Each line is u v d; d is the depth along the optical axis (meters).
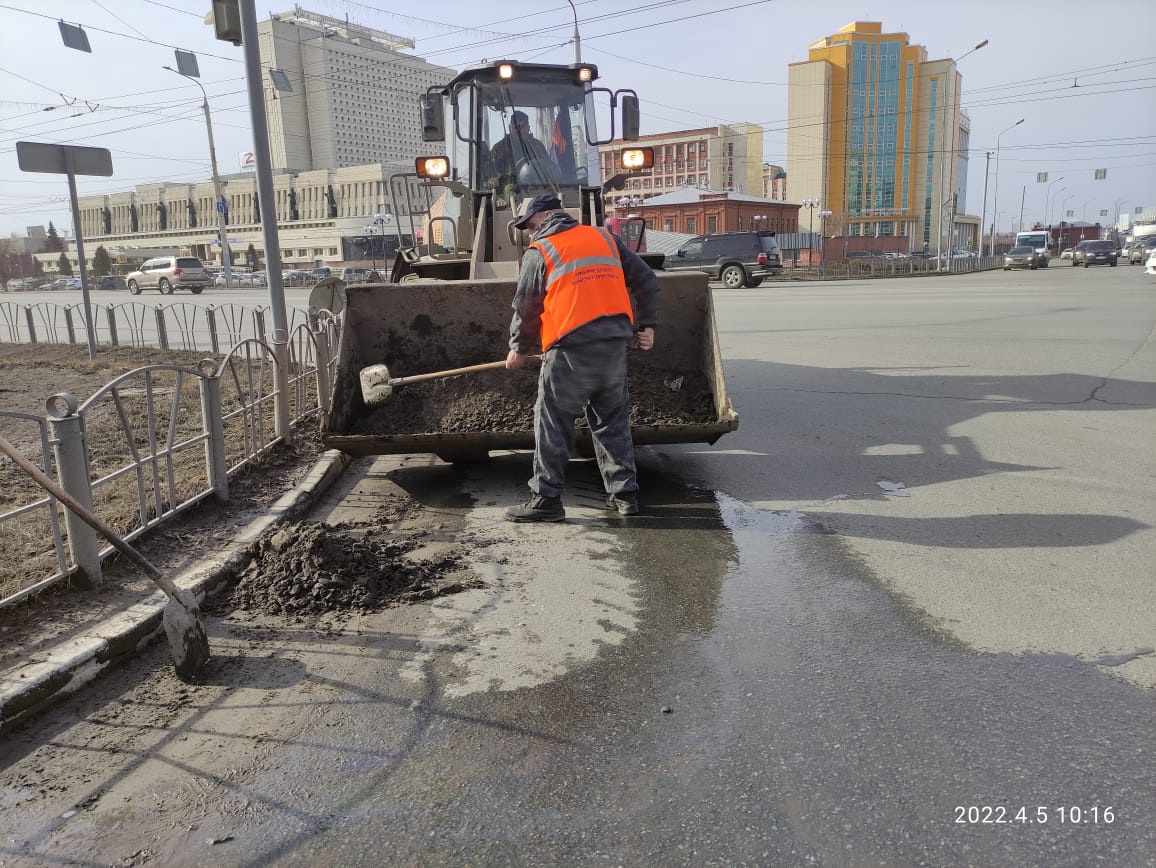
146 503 4.40
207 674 3.14
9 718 2.77
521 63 7.52
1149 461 5.72
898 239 76.06
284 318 7.34
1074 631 3.31
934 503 4.97
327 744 2.67
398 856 2.16
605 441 4.86
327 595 3.70
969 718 2.72
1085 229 107.50
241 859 2.16
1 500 4.88
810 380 9.27
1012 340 11.81
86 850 2.21
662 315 5.84
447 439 5.08
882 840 2.18
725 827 2.23
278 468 5.67
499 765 2.54
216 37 6.88
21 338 17.30
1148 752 2.53
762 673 3.05
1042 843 2.16
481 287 5.68
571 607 3.66
